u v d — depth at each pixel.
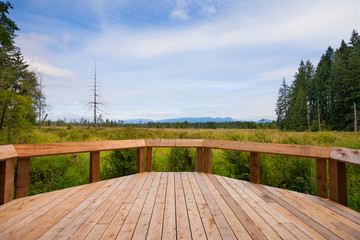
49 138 9.12
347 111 36.25
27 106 9.73
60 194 2.97
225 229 1.88
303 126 41.91
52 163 4.38
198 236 1.74
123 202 2.64
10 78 12.67
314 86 48.00
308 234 1.79
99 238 1.69
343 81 36.34
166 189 3.24
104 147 3.71
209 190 3.20
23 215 2.19
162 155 7.52
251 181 3.67
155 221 2.06
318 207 2.49
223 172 5.32
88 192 3.07
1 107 8.96
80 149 3.35
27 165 2.88
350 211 2.36
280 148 3.24
